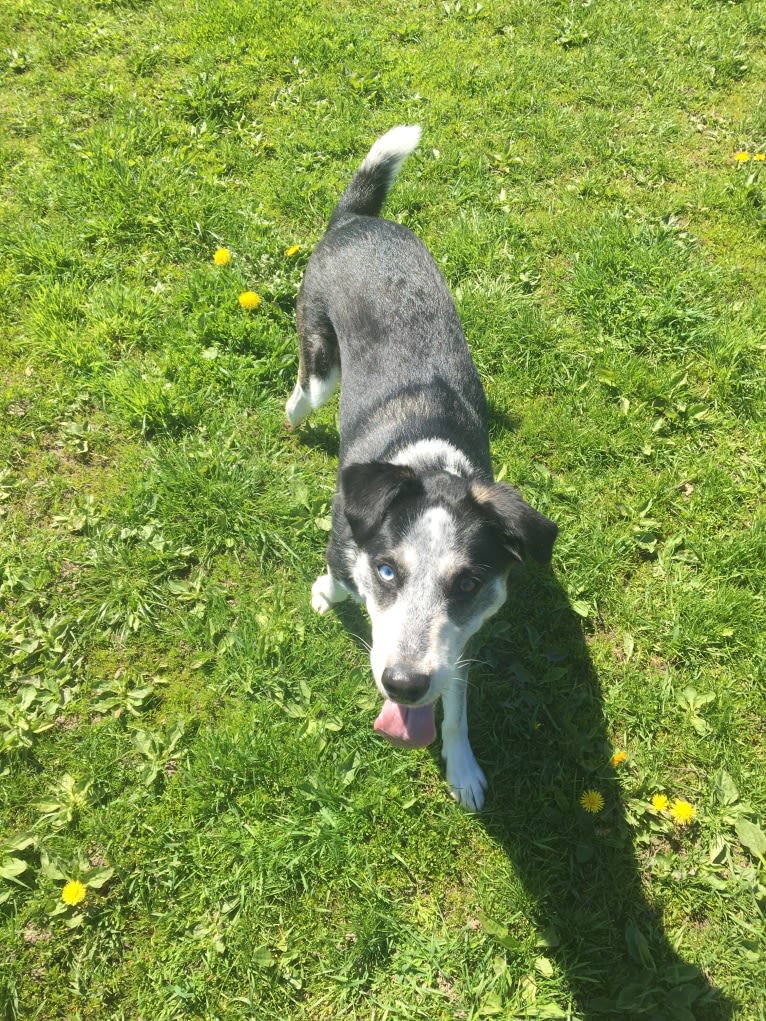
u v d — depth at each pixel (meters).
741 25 1.90
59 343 1.23
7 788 0.89
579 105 1.71
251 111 1.63
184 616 1.02
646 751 0.95
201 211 1.41
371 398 0.95
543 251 1.43
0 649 0.98
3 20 1.79
